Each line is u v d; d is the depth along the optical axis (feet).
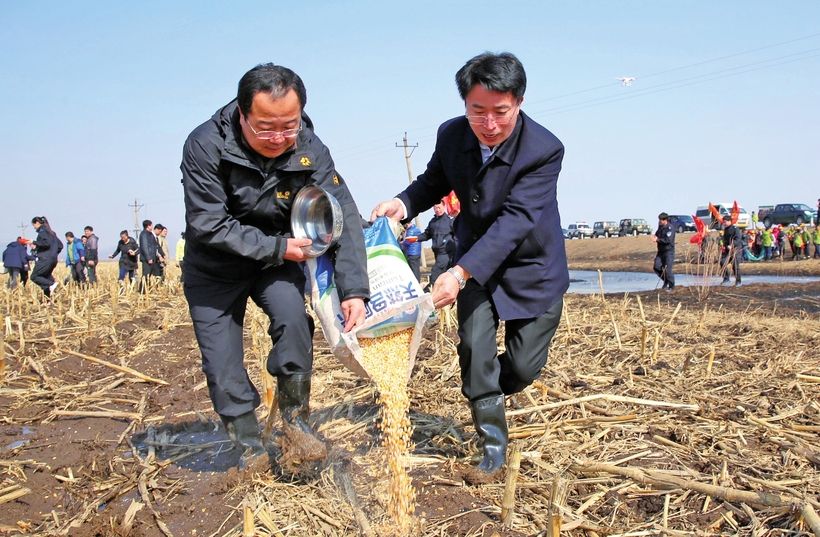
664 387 17.83
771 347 22.65
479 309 12.01
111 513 11.58
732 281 68.74
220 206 10.87
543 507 10.96
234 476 12.02
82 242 71.97
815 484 11.65
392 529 10.33
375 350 11.36
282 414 11.55
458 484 11.78
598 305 38.40
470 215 12.04
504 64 10.44
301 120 11.44
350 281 11.18
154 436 15.49
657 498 11.34
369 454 13.43
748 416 15.23
